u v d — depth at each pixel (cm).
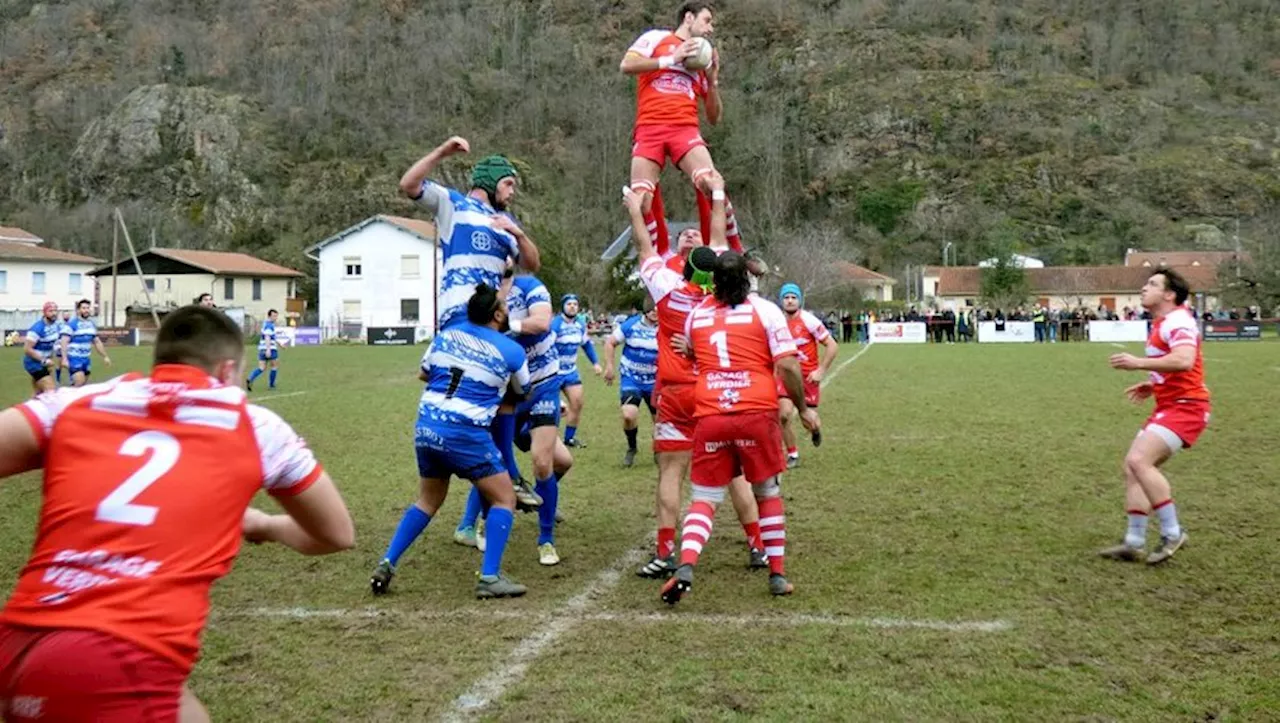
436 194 625
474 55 13550
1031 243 10562
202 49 13012
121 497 255
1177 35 14575
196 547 261
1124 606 549
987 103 12725
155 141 10781
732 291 582
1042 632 504
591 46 14475
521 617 545
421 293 6656
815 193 11650
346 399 1933
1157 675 442
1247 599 559
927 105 12725
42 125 11531
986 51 14325
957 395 1884
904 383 2188
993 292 7794
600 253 9131
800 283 6812
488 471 586
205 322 284
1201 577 606
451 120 11994
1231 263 6550
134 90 11600
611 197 10544
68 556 251
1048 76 13538
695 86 691
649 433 1395
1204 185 11044
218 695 430
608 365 1232
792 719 397
